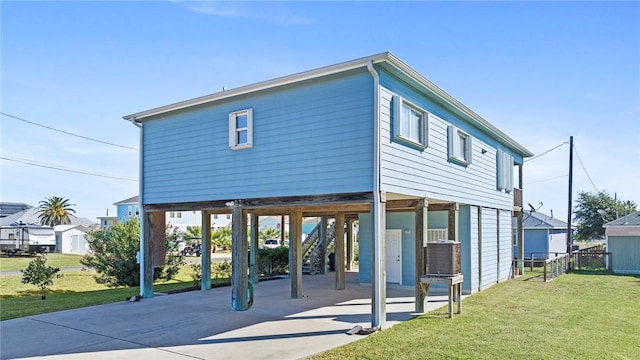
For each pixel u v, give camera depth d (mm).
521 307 11445
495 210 17188
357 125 9414
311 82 10156
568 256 22016
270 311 11203
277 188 10570
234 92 11188
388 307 11531
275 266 20844
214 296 13789
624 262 21609
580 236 38500
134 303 12641
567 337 8266
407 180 10266
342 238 15289
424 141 11195
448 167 12688
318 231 22156
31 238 39031
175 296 13883
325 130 9883
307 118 10188
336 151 9664
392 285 15570
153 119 13609
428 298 13008
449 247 10422
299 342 8156
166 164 13180
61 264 28875
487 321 9703
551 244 28672
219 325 9656
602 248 26516
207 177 12094
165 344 8148
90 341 8430
